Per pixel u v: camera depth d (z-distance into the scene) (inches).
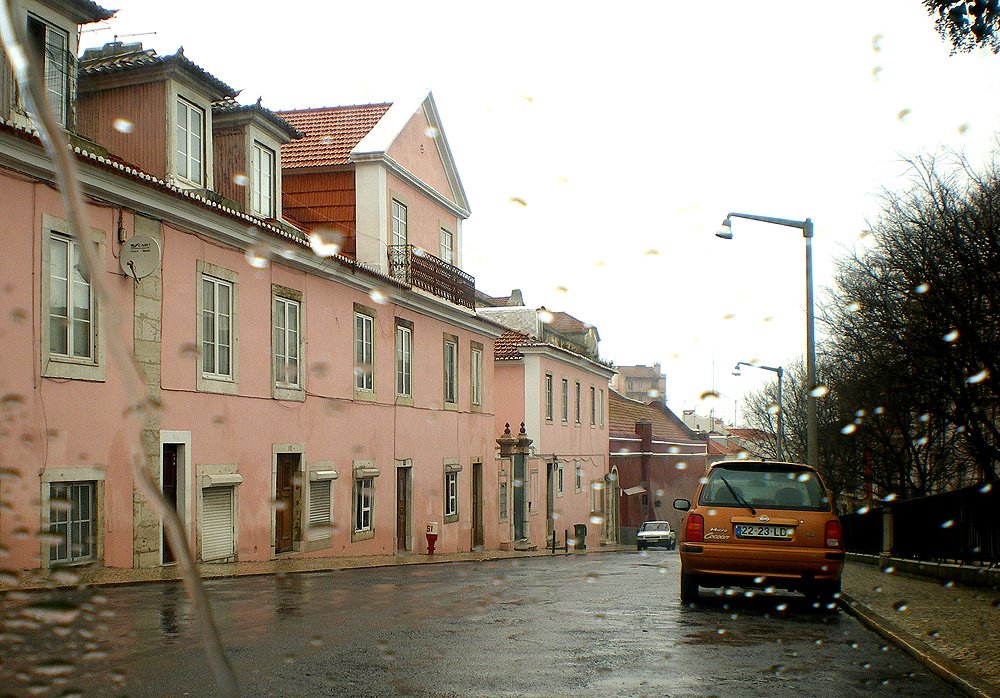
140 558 535.5
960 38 241.9
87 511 502.3
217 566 584.4
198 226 597.6
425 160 1040.8
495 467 1207.6
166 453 572.1
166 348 567.8
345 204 919.0
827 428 1243.2
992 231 644.7
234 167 721.0
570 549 1384.1
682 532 399.2
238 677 223.8
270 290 687.7
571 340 1759.4
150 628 293.0
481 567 712.4
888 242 725.3
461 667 243.0
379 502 864.3
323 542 757.9
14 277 460.4
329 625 315.6
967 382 686.5
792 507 386.0
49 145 63.9
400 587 471.5
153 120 619.8
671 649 276.8
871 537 837.8
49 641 256.2
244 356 653.3
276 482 693.9
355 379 821.9
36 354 470.3
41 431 470.9
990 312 652.7
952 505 553.0
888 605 385.7
